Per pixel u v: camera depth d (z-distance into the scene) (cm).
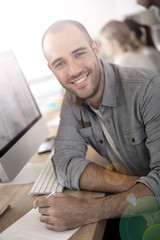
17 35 240
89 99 104
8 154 97
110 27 237
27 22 240
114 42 239
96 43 101
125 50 239
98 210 75
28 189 98
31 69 244
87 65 94
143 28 237
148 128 90
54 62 94
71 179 92
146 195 79
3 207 90
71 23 94
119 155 109
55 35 92
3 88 109
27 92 131
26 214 82
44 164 116
